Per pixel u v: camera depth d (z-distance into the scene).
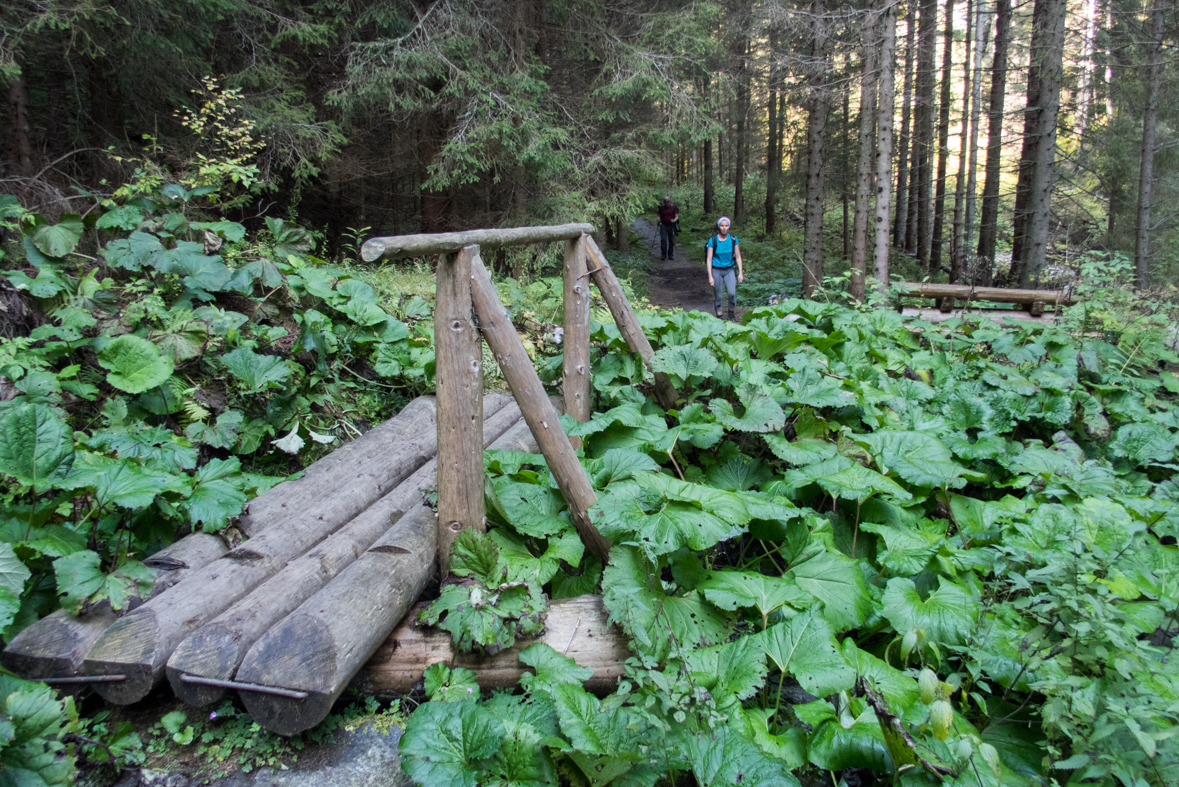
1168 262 12.62
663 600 2.36
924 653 2.37
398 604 2.22
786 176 20.88
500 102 8.66
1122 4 12.26
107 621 2.01
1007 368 5.24
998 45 14.12
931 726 1.84
